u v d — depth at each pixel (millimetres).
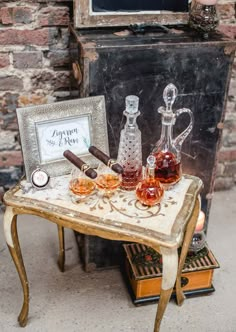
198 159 2100
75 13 1932
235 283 2146
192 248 2016
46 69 2264
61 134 1703
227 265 2240
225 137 2609
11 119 2357
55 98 2354
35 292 2076
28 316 1966
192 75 1887
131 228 1545
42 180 1676
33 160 1685
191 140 2043
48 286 2111
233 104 2525
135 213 1607
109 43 1795
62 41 2203
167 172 1720
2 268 2191
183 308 2020
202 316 1988
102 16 1957
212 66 1885
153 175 1649
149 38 1866
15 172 2492
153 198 1612
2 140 2396
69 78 2301
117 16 1971
